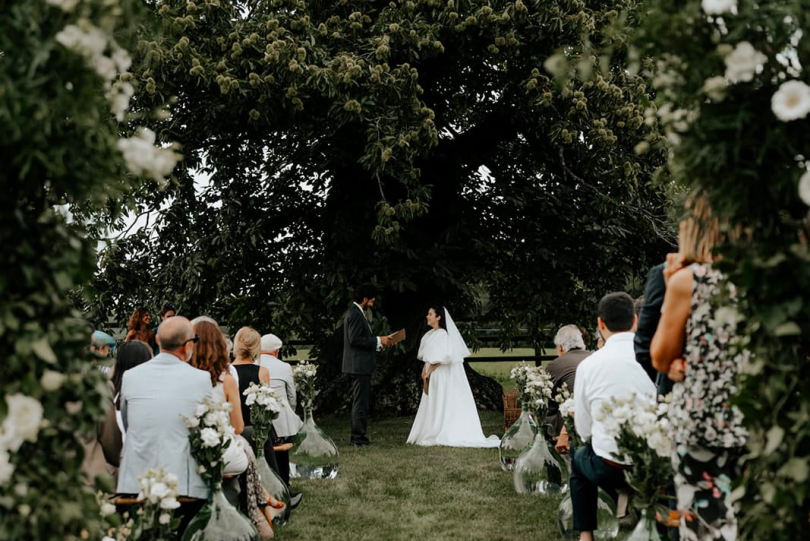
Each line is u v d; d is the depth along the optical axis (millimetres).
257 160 11062
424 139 9133
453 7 9375
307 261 11164
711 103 2021
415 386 11625
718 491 2584
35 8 1907
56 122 2006
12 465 1938
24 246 1999
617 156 9977
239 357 5676
